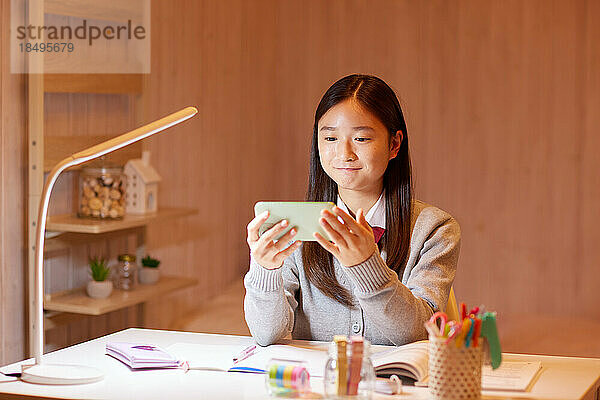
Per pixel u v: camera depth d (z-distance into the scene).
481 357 1.31
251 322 1.70
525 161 4.80
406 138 1.77
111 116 3.49
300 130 5.31
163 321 4.09
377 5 5.07
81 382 1.42
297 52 5.27
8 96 2.90
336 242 1.50
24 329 3.02
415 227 1.79
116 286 3.32
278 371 1.35
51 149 3.05
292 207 1.53
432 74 4.95
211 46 4.48
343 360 1.28
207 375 1.48
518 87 4.79
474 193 4.91
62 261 3.21
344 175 1.69
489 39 4.82
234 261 4.88
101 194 3.11
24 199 3.00
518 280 4.86
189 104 4.28
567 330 4.39
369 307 1.57
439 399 1.31
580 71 4.66
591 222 4.70
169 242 4.16
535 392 1.38
